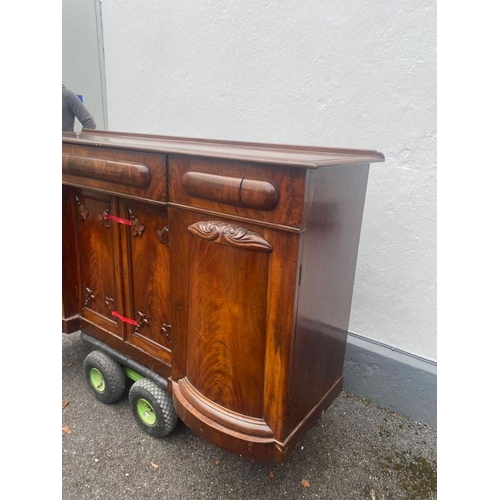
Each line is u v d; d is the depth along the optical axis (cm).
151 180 142
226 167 119
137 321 184
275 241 116
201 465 171
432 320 202
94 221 189
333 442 192
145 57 288
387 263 207
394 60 182
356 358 224
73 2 318
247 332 130
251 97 236
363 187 160
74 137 193
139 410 186
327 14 196
